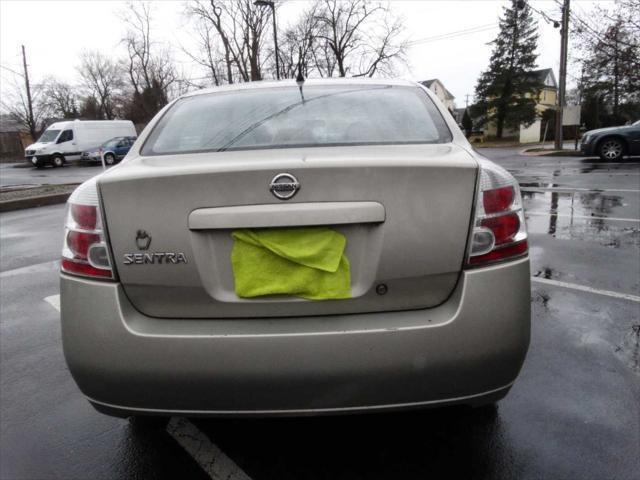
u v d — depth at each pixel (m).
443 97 75.00
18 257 6.24
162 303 1.83
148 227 1.78
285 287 1.77
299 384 1.76
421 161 1.77
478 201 1.81
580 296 4.01
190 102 2.68
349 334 1.73
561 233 6.16
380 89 2.67
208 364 1.76
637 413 2.44
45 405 2.72
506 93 50.22
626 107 31.81
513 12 48.72
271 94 2.64
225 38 41.12
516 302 1.83
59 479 2.13
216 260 1.79
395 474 2.08
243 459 2.21
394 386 1.77
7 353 3.41
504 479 2.04
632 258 5.01
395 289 1.80
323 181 1.73
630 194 8.93
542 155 20.47
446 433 2.33
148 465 2.19
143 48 46.53
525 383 2.73
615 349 3.09
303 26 41.25
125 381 1.80
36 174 22.66
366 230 1.78
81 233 1.86
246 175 1.72
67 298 1.87
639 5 16.61
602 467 2.08
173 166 1.86
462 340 1.76
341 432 2.36
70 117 57.41
